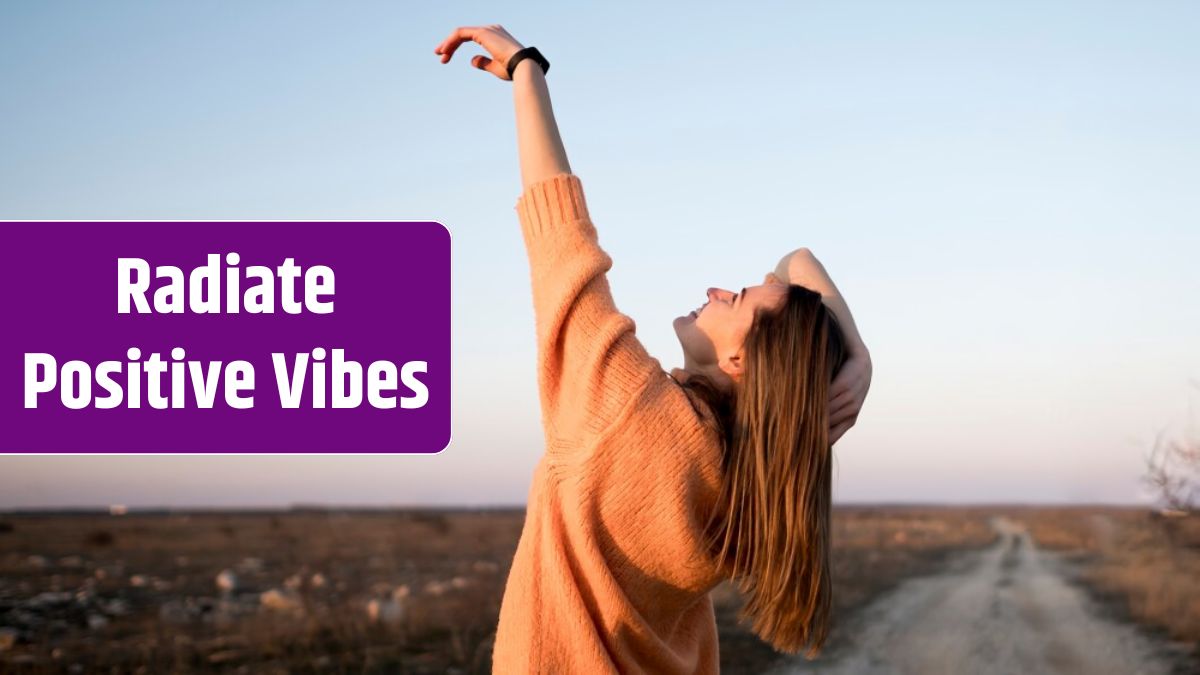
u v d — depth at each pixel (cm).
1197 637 1273
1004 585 2114
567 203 171
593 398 162
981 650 1188
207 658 1077
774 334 167
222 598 1806
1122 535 3112
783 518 163
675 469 160
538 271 170
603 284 170
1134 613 1530
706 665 192
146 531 5166
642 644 166
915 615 1535
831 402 178
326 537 4562
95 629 1353
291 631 1235
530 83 182
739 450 164
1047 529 5938
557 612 163
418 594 1784
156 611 1578
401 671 998
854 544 3838
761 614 167
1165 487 1391
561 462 165
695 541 162
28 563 2755
